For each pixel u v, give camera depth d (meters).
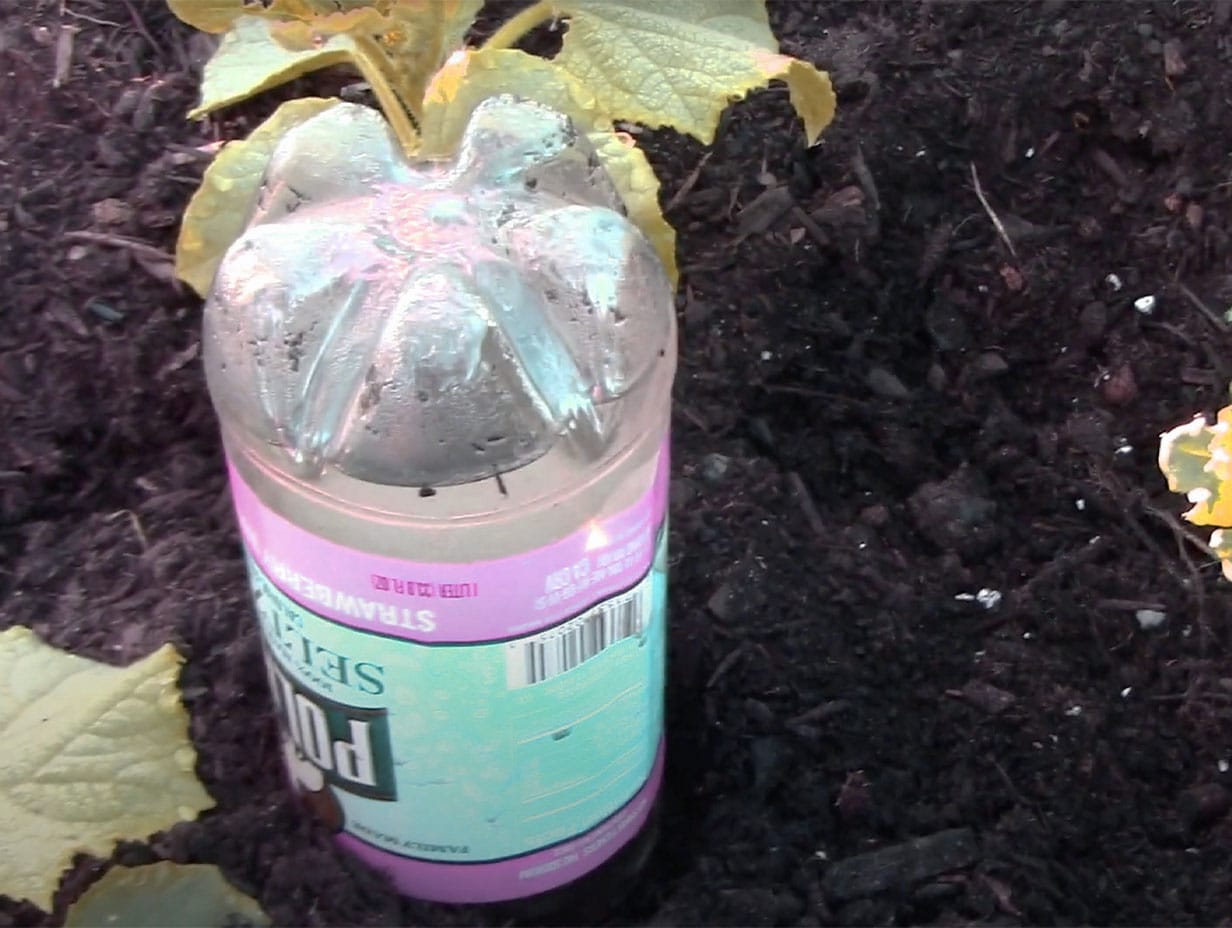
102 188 0.54
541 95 0.45
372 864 0.41
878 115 0.57
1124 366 0.55
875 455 0.53
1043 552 0.51
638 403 0.35
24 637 0.37
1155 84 0.58
